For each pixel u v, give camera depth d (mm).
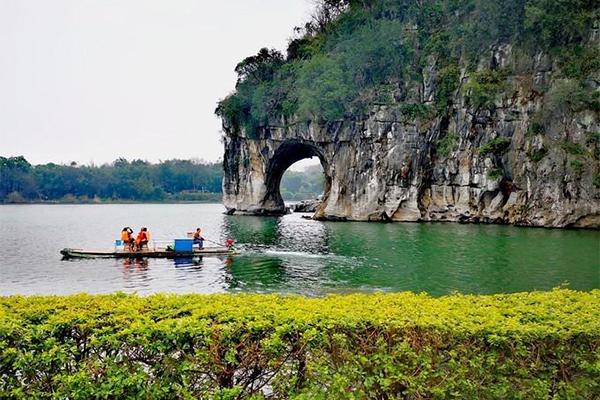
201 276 23281
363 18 72188
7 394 5113
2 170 138625
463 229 46875
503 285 20359
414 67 62156
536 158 51812
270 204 79562
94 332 5219
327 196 68688
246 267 25719
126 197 162625
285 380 5355
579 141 49750
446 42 61781
